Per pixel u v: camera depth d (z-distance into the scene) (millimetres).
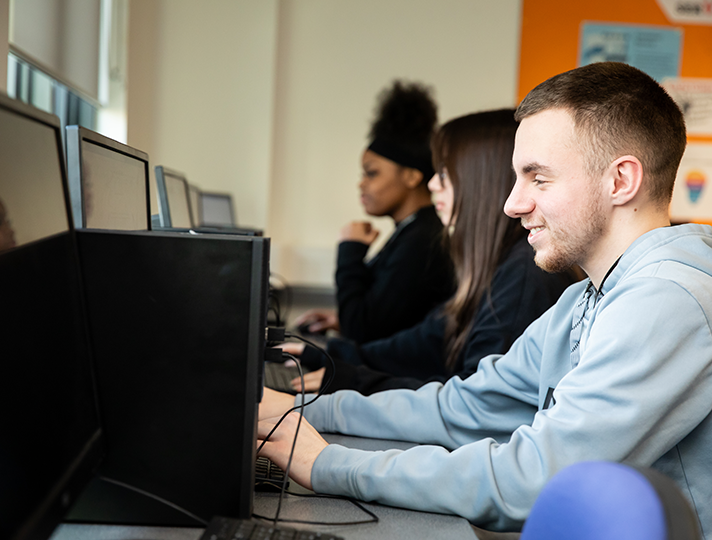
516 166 854
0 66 1290
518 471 731
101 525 722
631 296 746
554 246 837
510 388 1021
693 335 713
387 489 798
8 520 482
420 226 2246
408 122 2480
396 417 1068
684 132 829
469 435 1040
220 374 729
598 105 791
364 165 2516
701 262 754
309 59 4555
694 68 4680
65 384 627
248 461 731
